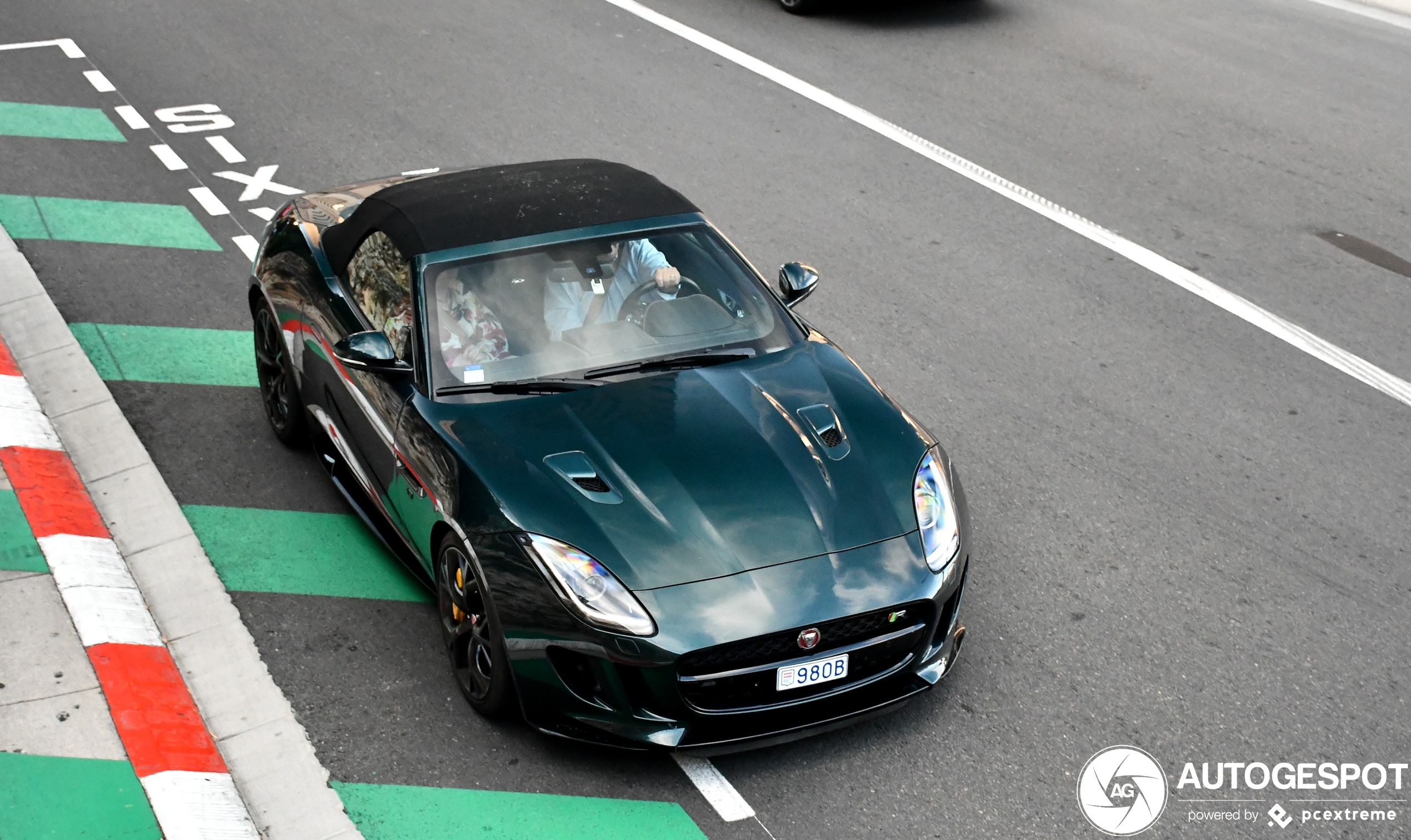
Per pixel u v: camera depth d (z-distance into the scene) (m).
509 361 4.64
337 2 12.97
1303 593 5.20
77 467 5.67
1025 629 4.91
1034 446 6.26
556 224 5.06
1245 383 6.96
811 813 3.96
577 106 10.59
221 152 9.40
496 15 12.82
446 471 4.27
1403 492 5.99
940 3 13.70
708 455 4.23
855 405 4.63
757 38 12.45
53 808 3.80
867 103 10.94
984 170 9.73
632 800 3.98
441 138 9.83
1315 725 4.45
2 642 4.51
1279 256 8.54
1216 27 13.41
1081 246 8.59
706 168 9.52
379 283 5.05
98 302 7.17
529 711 4.03
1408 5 14.04
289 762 4.09
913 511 4.22
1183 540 5.54
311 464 5.80
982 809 4.01
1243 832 3.97
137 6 12.52
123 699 4.27
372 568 5.09
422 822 3.87
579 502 4.02
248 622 4.74
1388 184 9.74
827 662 3.93
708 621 3.78
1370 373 7.12
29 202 8.40
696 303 4.95
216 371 6.55
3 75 10.66
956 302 7.75
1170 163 9.98
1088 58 12.24
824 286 7.86
